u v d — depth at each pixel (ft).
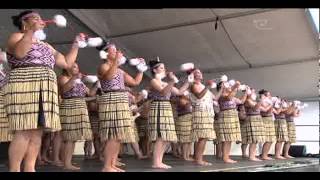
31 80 7.80
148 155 21.57
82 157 20.33
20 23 8.19
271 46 21.63
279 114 22.98
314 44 21.26
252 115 19.69
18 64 7.87
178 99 17.76
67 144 12.61
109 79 10.64
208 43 21.13
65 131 12.66
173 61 23.15
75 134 12.62
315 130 33.81
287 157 24.30
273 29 19.33
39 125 7.73
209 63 24.11
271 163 16.47
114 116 10.54
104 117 10.63
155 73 13.05
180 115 18.03
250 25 18.93
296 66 24.68
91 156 19.92
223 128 17.04
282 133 22.94
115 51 11.05
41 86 7.82
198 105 15.19
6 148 17.65
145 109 19.34
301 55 23.08
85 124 12.85
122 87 10.80
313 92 30.45
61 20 8.66
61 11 16.14
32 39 7.82
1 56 10.62
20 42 7.64
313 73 25.66
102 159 17.42
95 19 17.75
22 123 7.70
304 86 28.68
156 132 12.58
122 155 23.81
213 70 25.20
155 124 12.64
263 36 20.21
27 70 7.82
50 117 7.86
